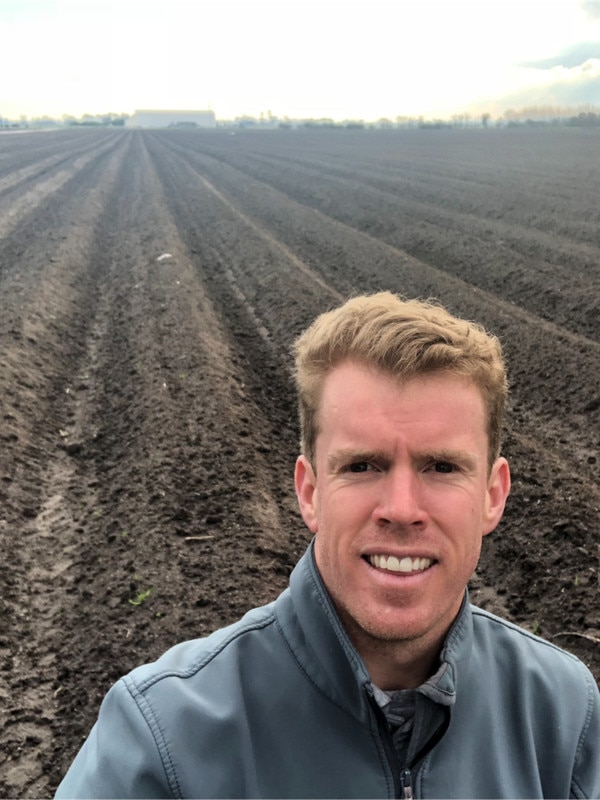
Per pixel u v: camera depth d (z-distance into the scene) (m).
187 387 3.06
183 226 8.34
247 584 1.79
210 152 21.42
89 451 2.68
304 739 0.54
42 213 8.70
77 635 1.68
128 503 2.24
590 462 2.51
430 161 15.59
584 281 4.53
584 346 3.43
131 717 0.53
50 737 1.41
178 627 1.64
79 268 5.82
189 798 0.50
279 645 0.56
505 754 0.57
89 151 21.08
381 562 0.54
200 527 2.07
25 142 24.66
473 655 0.59
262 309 4.68
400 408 0.54
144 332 3.96
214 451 2.51
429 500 0.54
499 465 0.64
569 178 11.02
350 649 0.53
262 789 0.52
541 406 3.02
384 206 9.14
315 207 9.70
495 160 15.14
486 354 0.57
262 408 3.10
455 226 7.28
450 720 0.55
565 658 0.65
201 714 0.52
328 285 5.33
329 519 0.55
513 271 5.07
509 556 1.99
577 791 0.59
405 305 0.59
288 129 47.66
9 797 1.27
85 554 2.01
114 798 0.51
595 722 0.62
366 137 29.25
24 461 2.49
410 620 0.53
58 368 3.51
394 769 0.54
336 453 0.55
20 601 1.81
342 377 0.56
